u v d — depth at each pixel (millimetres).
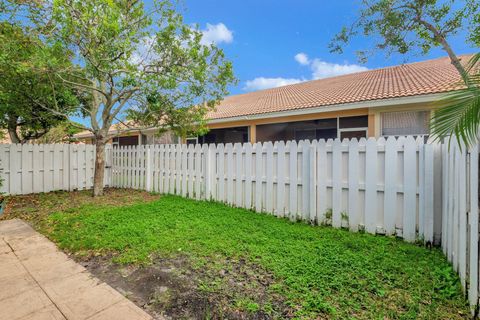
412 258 3051
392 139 3840
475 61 2100
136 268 2928
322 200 4461
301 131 12156
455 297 2266
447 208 3088
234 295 2332
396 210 3809
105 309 2207
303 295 2283
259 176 5273
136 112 7691
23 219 4996
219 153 6043
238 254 3168
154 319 2068
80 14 5336
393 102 7648
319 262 2916
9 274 2850
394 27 5777
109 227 4227
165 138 14992
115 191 7879
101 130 7254
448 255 2988
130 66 5879
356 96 8922
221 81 6891
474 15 5406
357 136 8891
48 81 6461
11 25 5605
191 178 6664
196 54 6285
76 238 3809
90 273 2865
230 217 4820
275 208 5059
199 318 2068
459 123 1988
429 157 3527
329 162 4426
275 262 2918
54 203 6234
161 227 4215
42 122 8906
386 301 2215
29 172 7637
